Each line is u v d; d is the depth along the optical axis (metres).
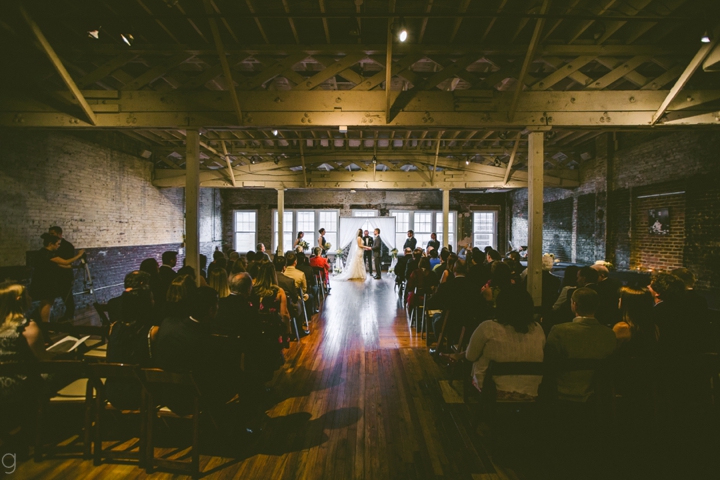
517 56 5.27
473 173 10.98
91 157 7.77
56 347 3.03
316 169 11.92
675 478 2.32
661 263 7.58
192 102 5.17
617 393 2.66
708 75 5.16
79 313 7.07
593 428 2.62
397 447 2.69
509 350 2.65
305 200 15.62
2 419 2.49
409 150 10.79
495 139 9.14
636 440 2.67
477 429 2.93
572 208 11.05
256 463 2.50
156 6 4.53
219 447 2.68
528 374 2.48
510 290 2.75
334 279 13.00
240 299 3.13
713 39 4.18
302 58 5.15
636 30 4.89
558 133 9.09
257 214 15.61
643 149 8.07
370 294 9.66
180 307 2.50
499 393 2.65
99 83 6.15
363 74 6.32
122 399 2.49
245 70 6.25
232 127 5.24
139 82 5.16
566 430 2.64
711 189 6.37
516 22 4.89
